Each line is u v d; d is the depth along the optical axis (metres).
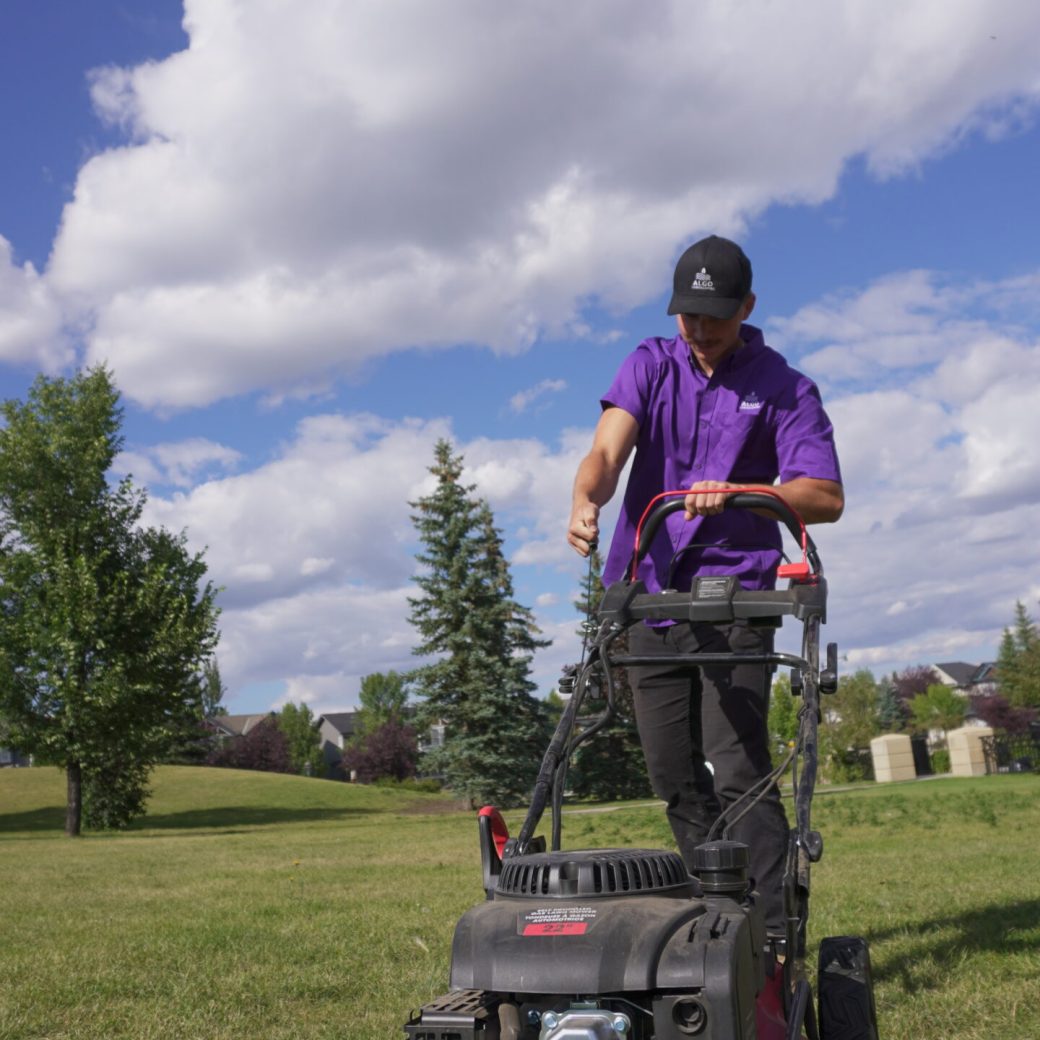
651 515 4.03
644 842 14.38
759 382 4.28
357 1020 4.79
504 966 2.54
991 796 19.94
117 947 7.03
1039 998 4.66
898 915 6.88
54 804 45.97
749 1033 2.45
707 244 4.12
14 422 34.94
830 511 4.05
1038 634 51.69
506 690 45.50
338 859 15.30
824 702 52.22
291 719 111.25
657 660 3.75
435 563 46.94
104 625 32.94
